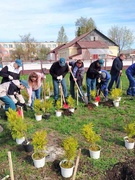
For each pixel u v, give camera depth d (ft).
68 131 17.57
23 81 19.51
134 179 11.41
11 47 276.21
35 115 20.66
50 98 29.17
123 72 70.69
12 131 14.92
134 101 27.30
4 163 13.20
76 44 135.85
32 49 166.61
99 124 19.39
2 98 19.39
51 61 85.56
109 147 14.92
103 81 27.12
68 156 11.60
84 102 26.32
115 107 24.76
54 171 12.25
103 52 128.36
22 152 14.44
